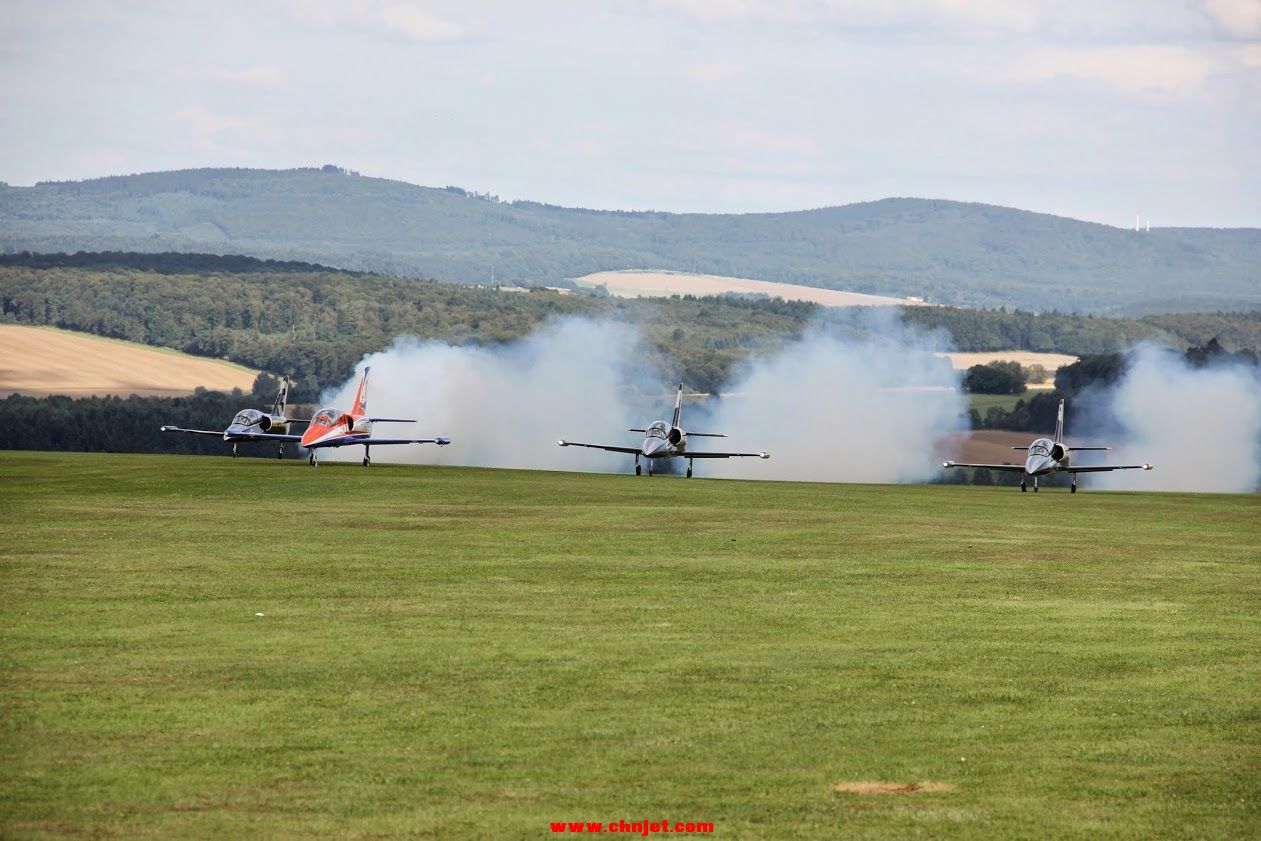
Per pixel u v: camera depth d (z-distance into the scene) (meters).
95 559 91.44
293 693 55.12
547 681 57.75
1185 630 70.81
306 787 43.97
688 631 69.06
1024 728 51.47
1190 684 58.56
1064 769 46.69
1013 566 95.88
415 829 40.47
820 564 95.19
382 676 58.25
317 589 80.38
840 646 65.81
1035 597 81.56
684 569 91.38
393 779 44.81
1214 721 52.66
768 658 62.88
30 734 49.16
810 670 60.50
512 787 44.19
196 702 53.62
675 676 58.94
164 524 113.38
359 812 41.78
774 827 41.00
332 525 114.75
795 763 47.00
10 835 39.69
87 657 61.16
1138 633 69.88
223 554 94.94
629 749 48.28
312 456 198.38
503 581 84.62
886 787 44.69
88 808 41.88
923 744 49.34
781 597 80.25
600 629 69.31
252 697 54.50
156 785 44.00
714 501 148.62
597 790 44.00
